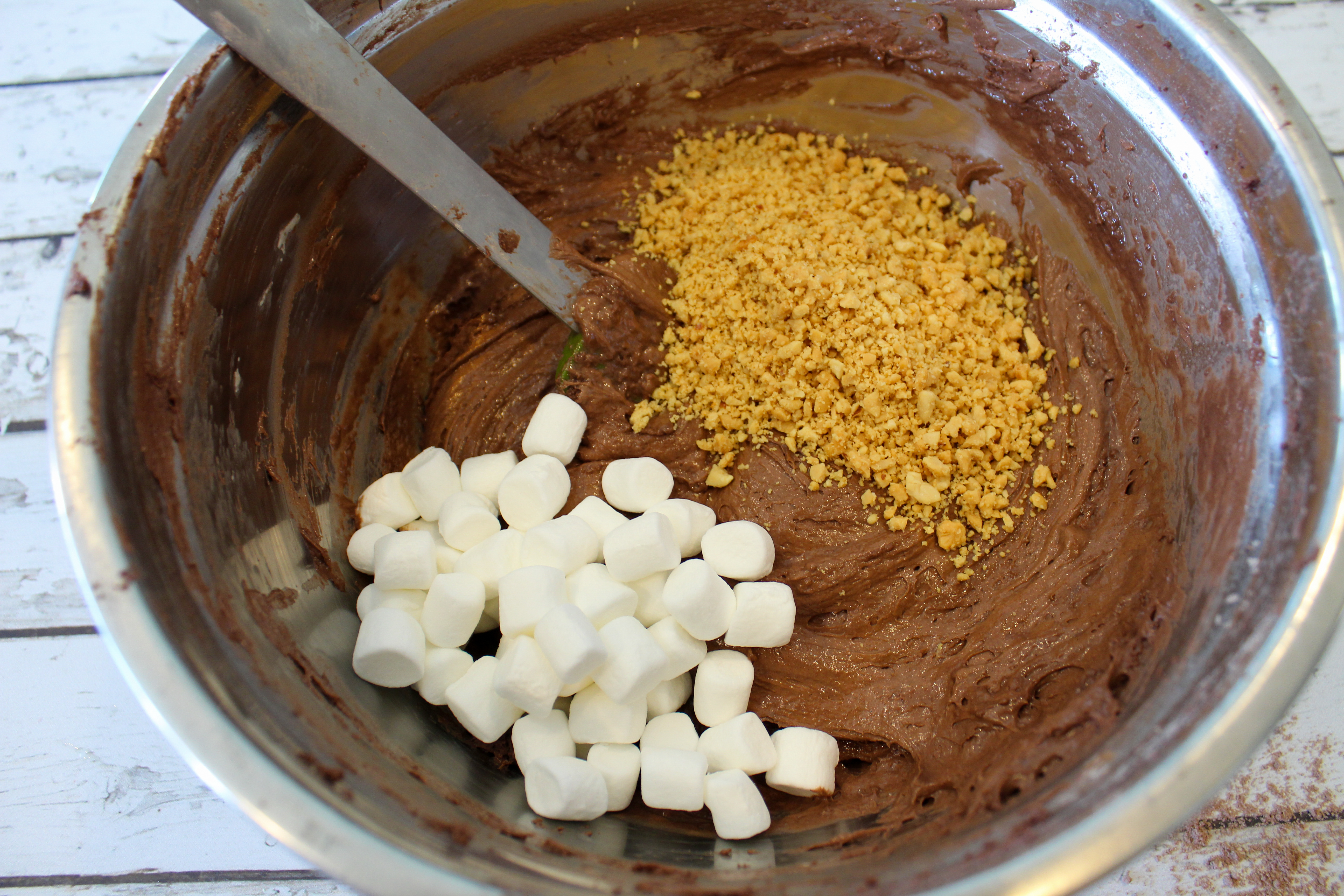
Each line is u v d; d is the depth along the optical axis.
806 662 0.28
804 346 0.29
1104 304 0.29
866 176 0.31
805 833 0.26
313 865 0.21
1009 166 0.30
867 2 0.29
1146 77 0.26
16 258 0.32
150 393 0.24
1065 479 0.29
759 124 0.32
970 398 0.29
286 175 0.27
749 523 0.28
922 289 0.30
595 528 0.28
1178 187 0.26
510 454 0.30
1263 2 0.33
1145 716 0.22
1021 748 0.24
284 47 0.25
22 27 0.34
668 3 0.29
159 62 0.34
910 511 0.29
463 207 0.27
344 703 0.25
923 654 0.28
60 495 0.22
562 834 0.25
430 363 0.31
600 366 0.30
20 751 0.28
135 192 0.24
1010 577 0.28
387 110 0.26
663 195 0.32
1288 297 0.24
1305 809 0.27
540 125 0.31
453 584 0.27
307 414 0.28
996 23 0.28
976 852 0.21
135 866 0.28
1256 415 0.24
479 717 0.26
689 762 0.26
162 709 0.21
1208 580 0.24
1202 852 0.27
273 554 0.26
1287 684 0.21
